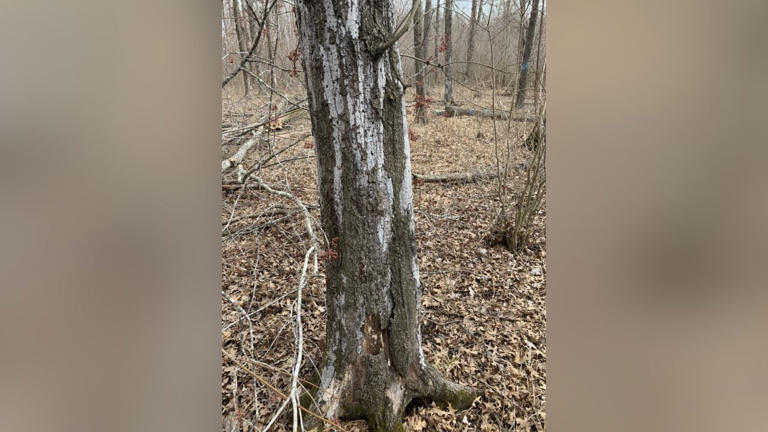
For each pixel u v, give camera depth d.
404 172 1.78
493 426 1.95
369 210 1.74
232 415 1.81
